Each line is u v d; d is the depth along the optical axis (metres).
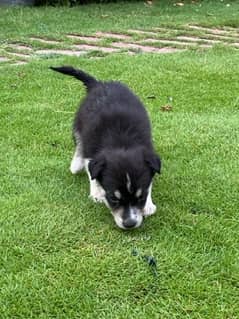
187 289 0.87
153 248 0.97
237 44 2.55
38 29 2.80
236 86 1.88
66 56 2.24
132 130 1.10
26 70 2.03
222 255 0.96
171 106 1.70
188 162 1.31
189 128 1.51
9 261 0.94
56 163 1.30
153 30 2.83
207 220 1.06
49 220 1.05
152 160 1.03
